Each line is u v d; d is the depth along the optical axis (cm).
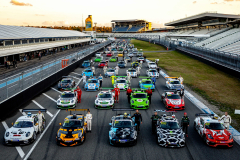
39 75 2606
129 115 1556
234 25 8806
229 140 1270
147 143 1337
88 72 3484
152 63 4331
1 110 1706
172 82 2756
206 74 3844
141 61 5188
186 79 3434
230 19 9306
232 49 5378
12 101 1891
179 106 1953
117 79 2766
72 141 1266
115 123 1420
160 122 1419
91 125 1619
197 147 1282
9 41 4556
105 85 2933
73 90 2169
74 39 10200
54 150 1223
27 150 1216
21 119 1390
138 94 2088
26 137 1277
